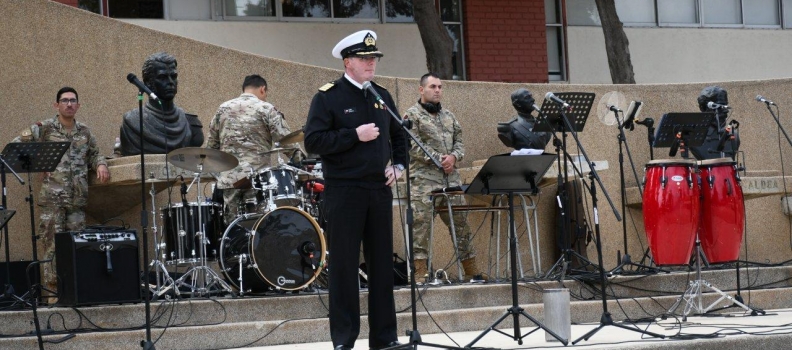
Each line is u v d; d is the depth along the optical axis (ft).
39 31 42.16
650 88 52.60
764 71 76.38
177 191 43.04
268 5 64.03
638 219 50.52
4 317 30.89
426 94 41.55
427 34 60.34
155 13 61.21
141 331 30.40
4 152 31.81
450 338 31.14
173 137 39.42
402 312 35.17
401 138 27.81
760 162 54.29
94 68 43.01
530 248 47.26
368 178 26.48
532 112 46.09
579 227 45.42
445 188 39.52
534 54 68.64
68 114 38.68
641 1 73.77
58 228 38.42
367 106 26.73
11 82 41.45
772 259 52.60
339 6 65.98
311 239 35.37
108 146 42.86
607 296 38.91
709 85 53.78
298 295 34.27
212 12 62.49
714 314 37.50
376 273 26.89
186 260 35.45
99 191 40.57
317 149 26.16
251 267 34.30
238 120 37.81
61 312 31.35
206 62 45.11
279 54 63.77
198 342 30.94
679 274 40.50
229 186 37.50
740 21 76.23
